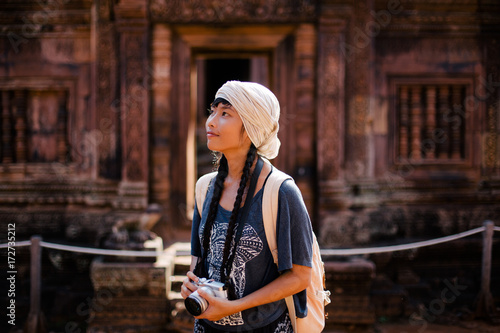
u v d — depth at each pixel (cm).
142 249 459
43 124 617
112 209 576
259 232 150
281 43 577
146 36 554
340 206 555
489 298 484
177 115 585
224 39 577
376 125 605
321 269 166
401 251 560
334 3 549
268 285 148
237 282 152
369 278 455
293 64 574
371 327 480
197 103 1182
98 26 571
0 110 614
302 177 570
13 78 606
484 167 619
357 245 504
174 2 553
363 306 457
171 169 582
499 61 614
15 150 620
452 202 613
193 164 625
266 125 153
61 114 611
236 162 160
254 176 154
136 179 564
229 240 151
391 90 607
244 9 553
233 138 154
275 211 150
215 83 1316
